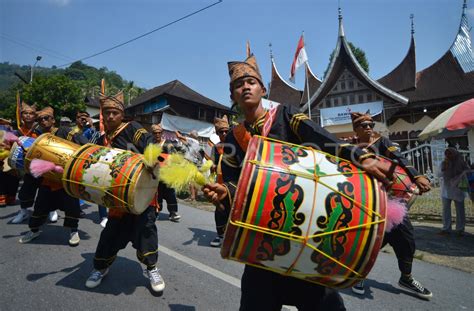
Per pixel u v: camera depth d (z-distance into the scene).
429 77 21.23
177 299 2.88
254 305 1.73
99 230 5.01
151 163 2.67
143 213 3.00
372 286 3.48
